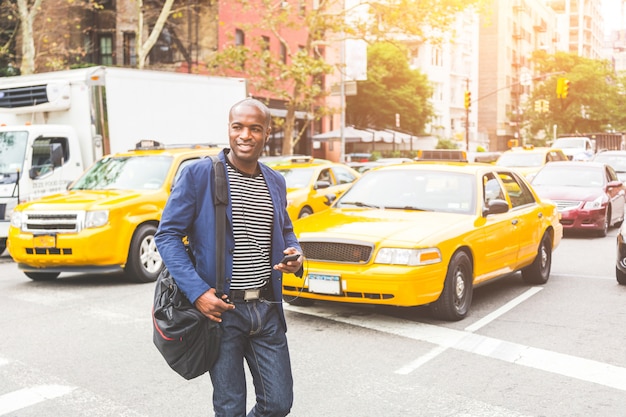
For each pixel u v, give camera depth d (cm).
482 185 844
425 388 531
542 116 7875
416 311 791
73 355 620
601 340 670
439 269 705
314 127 4012
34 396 515
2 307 824
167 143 1512
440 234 721
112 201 966
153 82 1475
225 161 335
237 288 332
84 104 1365
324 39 2670
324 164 1577
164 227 326
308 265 721
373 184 881
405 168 894
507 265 855
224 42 3050
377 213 803
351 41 3225
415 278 683
